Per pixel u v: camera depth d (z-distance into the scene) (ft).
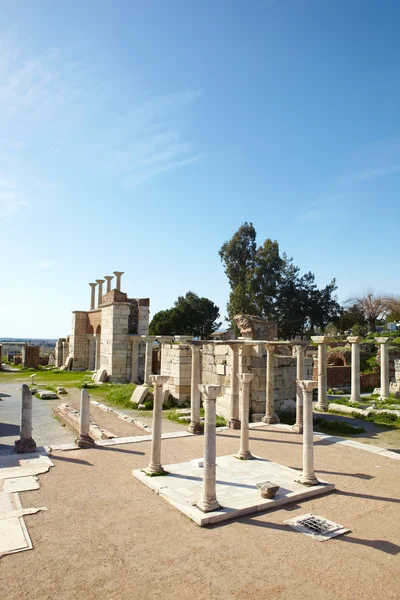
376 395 88.53
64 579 19.74
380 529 25.75
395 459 41.24
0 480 32.55
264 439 48.24
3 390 91.66
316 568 21.15
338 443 47.16
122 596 18.54
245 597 18.69
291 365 64.80
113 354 100.89
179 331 218.59
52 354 175.63
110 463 37.58
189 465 36.47
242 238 206.59
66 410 62.85
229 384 63.21
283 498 29.37
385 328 200.75
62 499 29.27
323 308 204.44
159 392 34.63
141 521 26.09
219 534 24.58
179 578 20.03
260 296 190.90
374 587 19.66
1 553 21.83
